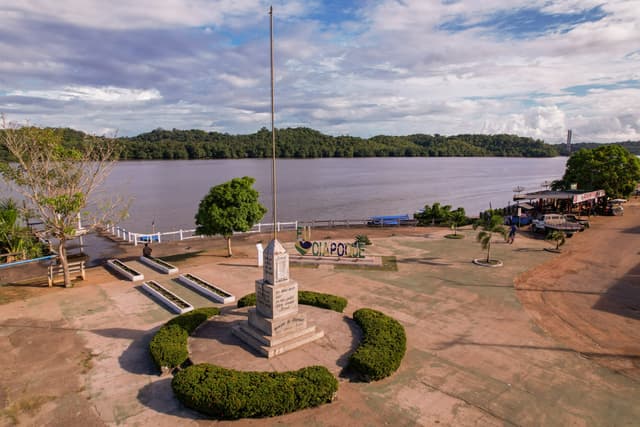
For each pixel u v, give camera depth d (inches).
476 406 462.9
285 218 2439.7
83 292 850.8
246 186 1126.4
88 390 492.7
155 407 460.4
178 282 927.0
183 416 444.8
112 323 690.8
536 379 523.2
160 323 692.7
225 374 477.4
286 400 439.8
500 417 443.5
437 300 812.0
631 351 604.7
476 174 6264.8
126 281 932.0
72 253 1238.3
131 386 501.7
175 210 2650.1
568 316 736.3
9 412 450.0
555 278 962.7
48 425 429.4
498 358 577.3
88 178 949.8
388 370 511.8
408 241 1382.9
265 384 454.3
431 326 685.3
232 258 1147.3
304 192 3762.3
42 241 1307.8
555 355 589.3
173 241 1392.7
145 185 4111.7
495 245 1325.0
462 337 644.1
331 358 547.2
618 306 786.8
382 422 433.7
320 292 854.5
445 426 427.5
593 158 2086.6
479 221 1285.7
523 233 1551.4
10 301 792.3
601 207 2062.0
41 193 871.7
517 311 756.6
